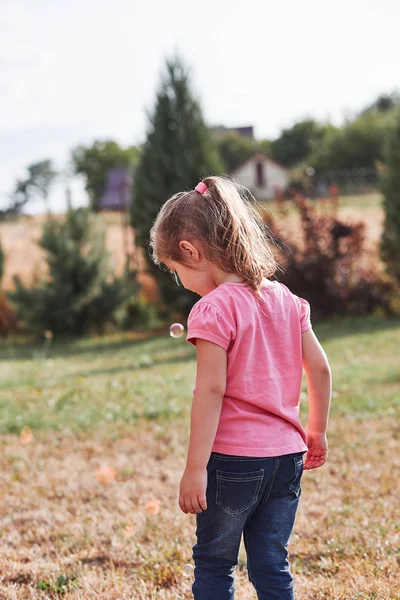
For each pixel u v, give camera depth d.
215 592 2.26
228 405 2.26
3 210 20.00
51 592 3.15
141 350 11.69
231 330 2.24
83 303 14.47
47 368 10.21
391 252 14.08
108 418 6.62
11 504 4.38
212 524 2.27
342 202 22.30
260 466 2.23
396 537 3.47
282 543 2.33
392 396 7.00
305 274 13.59
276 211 15.58
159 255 2.43
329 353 10.05
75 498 4.47
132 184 15.00
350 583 3.03
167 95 14.69
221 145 63.47
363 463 4.91
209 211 2.34
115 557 3.50
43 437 6.08
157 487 4.63
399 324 12.52
